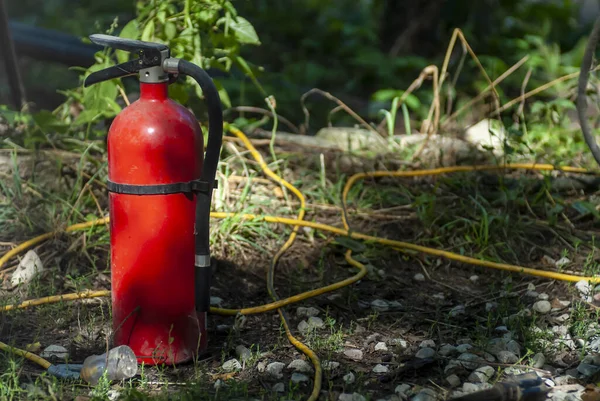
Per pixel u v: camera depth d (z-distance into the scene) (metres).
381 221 4.85
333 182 5.31
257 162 5.23
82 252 4.24
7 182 4.74
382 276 4.28
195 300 3.26
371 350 3.51
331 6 12.29
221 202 4.68
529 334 3.53
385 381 3.24
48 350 3.39
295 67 9.58
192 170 3.22
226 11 4.91
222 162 4.91
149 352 3.30
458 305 3.98
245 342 3.57
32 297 3.87
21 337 3.52
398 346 3.49
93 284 4.04
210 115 3.15
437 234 4.70
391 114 6.39
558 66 8.48
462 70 8.79
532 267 4.41
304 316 3.83
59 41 7.45
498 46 8.98
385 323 3.79
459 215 4.89
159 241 3.21
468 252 4.54
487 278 4.30
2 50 5.57
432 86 8.70
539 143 5.95
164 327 3.29
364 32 10.33
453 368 3.30
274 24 10.94
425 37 9.30
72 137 5.26
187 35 4.83
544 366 3.35
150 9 4.96
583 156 5.83
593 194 5.32
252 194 4.95
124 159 3.15
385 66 8.91
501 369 3.33
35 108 8.51
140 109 3.17
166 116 3.17
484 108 7.26
